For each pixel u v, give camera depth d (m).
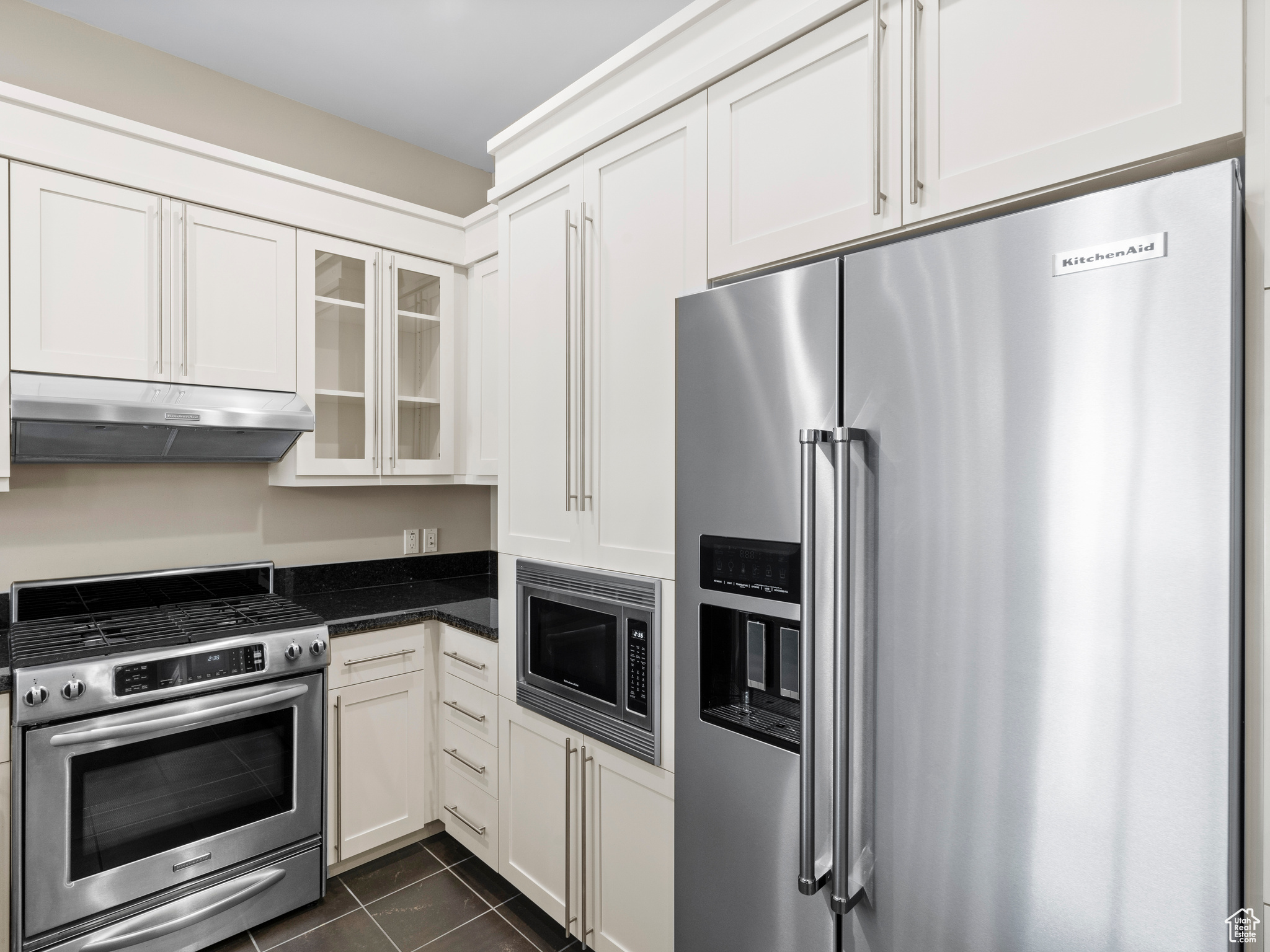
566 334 1.73
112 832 1.69
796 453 1.18
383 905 2.06
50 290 1.83
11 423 1.77
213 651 1.81
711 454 1.33
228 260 2.14
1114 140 0.90
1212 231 0.77
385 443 2.49
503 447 2.01
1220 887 0.78
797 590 1.18
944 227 1.10
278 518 2.55
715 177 1.40
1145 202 0.82
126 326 1.95
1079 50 0.94
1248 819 0.81
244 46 2.23
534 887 1.93
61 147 1.84
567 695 1.77
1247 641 0.81
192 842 1.81
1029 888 0.92
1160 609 0.81
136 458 2.13
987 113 1.02
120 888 1.70
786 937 1.22
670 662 1.50
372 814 2.22
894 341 1.05
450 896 2.11
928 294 1.01
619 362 1.61
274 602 2.30
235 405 2.09
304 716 2.01
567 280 1.72
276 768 1.97
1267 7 0.80
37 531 2.08
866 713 1.08
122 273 1.95
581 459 1.70
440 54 2.27
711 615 1.36
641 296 1.56
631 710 1.58
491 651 2.11
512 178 1.94
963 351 0.97
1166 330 0.81
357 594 2.63
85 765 1.65
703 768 1.37
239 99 2.43
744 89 1.35
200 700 1.80
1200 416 0.78
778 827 1.23
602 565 1.66
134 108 2.21
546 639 1.85
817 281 1.15
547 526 1.85
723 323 1.30
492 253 2.55
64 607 2.10
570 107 1.77
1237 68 0.81
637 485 1.57
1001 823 0.94
